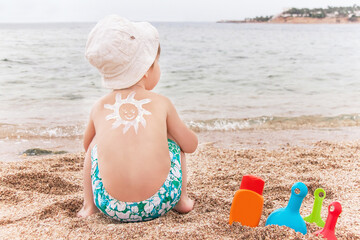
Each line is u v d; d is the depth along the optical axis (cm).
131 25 204
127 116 200
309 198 253
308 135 499
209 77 979
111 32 197
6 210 225
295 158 369
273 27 3519
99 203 197
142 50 204
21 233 187
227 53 1511
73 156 379
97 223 198
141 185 191
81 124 533
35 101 655
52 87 770
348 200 245
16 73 877
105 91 755
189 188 279
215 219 196
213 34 2680
